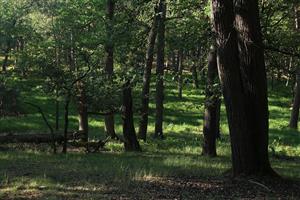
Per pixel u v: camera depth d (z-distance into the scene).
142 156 17.97
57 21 21.23
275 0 16.00
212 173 12.52
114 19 18.55
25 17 45.34
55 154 17.81
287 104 46.06
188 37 16.16
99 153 19.16
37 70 18.62
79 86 18.59
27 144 21.81
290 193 10.27
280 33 16.55
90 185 10.48
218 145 24.78
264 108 11.62
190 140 27.50
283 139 28.55
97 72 18.16
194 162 15.31
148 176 11.79
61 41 19.73
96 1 20.56
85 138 22.11
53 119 34.41
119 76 17.06
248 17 11.34
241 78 11.55
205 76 17.06
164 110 39.28
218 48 11.41
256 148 11.66
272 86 53.31
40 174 11.94
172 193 9.86
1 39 35.91
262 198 9.60
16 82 20.95
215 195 9.79
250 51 11.41
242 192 10.16
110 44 17.81
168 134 30.42
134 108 24.38
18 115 34.47
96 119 34.81
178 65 50.44
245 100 11.55
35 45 20.02
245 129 11.53
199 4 16.98
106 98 18.95
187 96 46.19
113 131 25.09
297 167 16.05
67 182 10.84
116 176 11.71
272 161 18.50
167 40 17.09
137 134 27.17
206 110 19.50
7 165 13.71
